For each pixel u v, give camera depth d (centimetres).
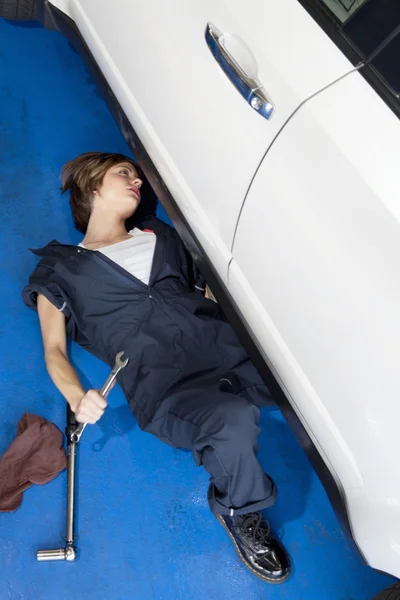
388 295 146
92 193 262
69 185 271
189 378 222
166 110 202
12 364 245
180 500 229
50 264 239
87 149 293
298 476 238
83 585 212
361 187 146
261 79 160
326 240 155
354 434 168
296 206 160
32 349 248
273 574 215
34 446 226
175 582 215
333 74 152
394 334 147
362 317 153
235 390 225
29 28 311
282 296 176
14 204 275
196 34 177
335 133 149
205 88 178
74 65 311
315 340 169
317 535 228
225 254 199
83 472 229
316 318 166
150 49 198
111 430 238
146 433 239
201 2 175
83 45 256
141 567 216
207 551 221
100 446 235
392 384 152
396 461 159
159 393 218
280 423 248
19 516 219
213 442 197
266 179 166
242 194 176
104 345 231
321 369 171
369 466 168
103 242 253
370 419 161
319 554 224
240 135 171
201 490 232
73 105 301
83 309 233
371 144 146
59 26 268
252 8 165
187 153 199
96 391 203
